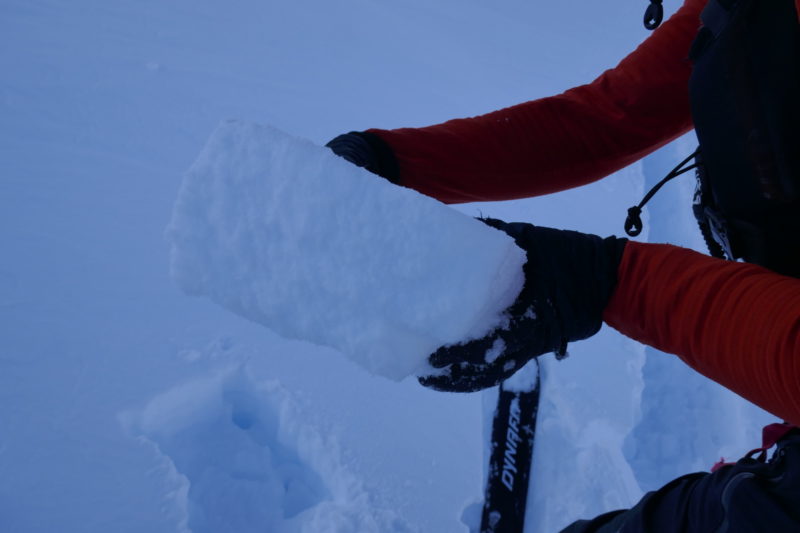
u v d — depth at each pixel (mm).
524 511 1578
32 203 2033
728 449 1944
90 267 1883
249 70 3219
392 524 1498
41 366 1575
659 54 709
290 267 389
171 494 1410
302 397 1682
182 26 3365
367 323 384
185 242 404
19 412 1470
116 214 2100
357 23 4031
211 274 404
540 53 4340
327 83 3355
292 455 1687
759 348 412
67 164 2240
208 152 403
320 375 1741
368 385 1755
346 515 1485
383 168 641
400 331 385
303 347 1797
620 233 2805
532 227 563
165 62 3021
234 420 1762
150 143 2492
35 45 2801
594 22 4938
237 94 3004
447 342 396
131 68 2889
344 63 3584
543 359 1959
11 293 1732
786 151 557
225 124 409
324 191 390
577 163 728
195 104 2822
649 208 2979
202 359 1697
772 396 407
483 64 4020
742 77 573
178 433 1628
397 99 3410
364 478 1563
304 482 1642
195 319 1803
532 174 713
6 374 1535
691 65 705
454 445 1686
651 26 793
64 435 1453
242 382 1730
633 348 2170
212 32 3424
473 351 452
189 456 1599
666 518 834
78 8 3168
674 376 2121
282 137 404
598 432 1884
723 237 772
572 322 517
